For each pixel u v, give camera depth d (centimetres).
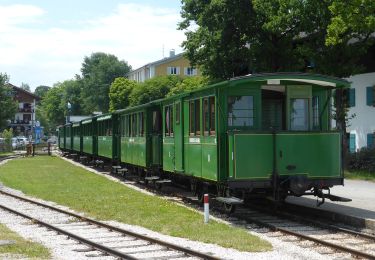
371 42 2650
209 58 3225
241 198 1464
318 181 1409
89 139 3969
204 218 1391
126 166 2866
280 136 1387
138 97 7344
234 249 1047
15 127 12312
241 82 1389
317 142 1411
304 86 1464
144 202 1794
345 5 2127
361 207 1514
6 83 6262
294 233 1184
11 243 1097
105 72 12338
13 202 1914
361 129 3306
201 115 1569
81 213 1598
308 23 2659
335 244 1052
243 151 1362
